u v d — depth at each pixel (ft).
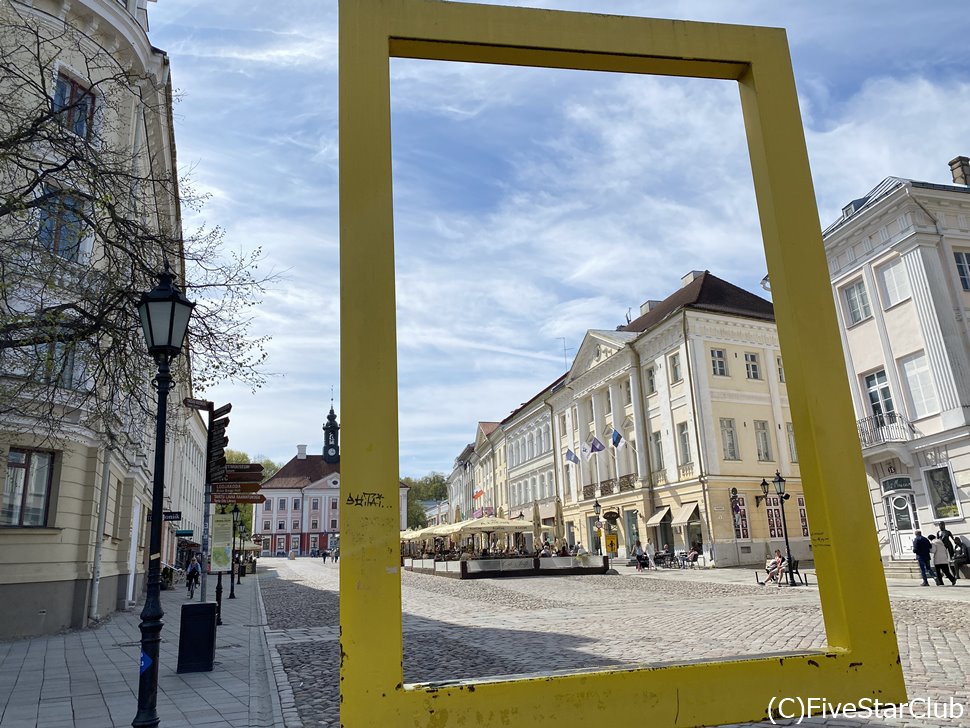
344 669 10.62
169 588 106.73
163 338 20.74
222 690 28.12
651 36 14.32
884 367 77.30
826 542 12.94
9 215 32.68
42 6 51.47
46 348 34.58
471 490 282.97
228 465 48.75
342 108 12.46
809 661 12.19
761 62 14.90
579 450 156.87
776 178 14.33
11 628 46.68
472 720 10.82
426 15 13.24
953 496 69.10
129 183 38.37
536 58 14.14
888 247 76.48
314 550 350.23
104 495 56.39
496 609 58.75
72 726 22.86
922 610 45.24
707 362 116.67
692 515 112.98
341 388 11.37
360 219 12.06
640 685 11.55
